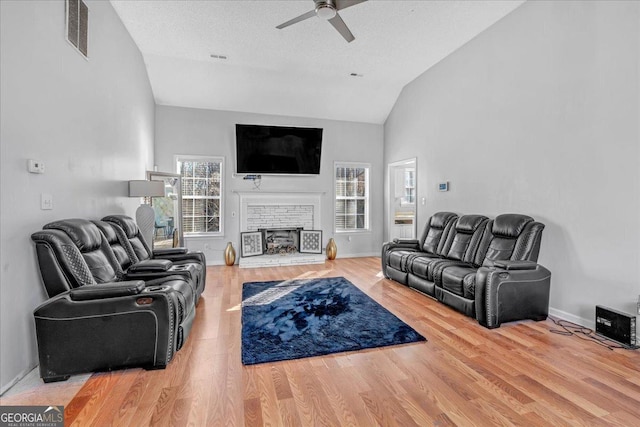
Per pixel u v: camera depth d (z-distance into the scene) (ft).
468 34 14.24
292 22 10.12
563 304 10.68
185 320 8.52
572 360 7.74
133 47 14.51
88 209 10.05
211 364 7.55
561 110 10.69
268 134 20.45
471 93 14.76
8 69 6.45
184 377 6.96
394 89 20.66
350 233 22.81
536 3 11.49
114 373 7.11
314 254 21.01
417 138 19.10
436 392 6.42
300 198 21.49
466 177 15.19
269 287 14.56
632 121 8.78
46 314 6.59
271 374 7.13
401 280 14.74
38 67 7.41
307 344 8.63
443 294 11.79
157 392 6.39
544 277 10.27
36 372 7.06
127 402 6.05
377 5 11.91
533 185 11.76
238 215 20.47
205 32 13.85
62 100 8.46
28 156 7.07
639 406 5.96
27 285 7.04
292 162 21.11
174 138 19.27
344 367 7.45
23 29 6.88
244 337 9.08
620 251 9.11
